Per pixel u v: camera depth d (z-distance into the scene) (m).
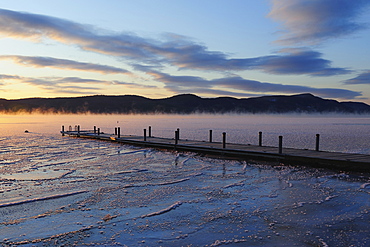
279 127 81.50
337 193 11.95
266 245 7.45
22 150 27.06
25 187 13.27
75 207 10.45
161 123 109.19
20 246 7.45
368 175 14.99
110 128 73.94
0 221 9.12
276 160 18.98
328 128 75.81
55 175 15.83
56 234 8.13
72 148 28.81
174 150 25.62
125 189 12.85
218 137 46.00
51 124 98.06
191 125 93.25
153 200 11.21
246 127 81.50
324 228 8.46
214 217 9.39
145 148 28.06
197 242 7.64
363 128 75.62
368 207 10.24
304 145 33.97
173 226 8.68
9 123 106.12
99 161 20.55
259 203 10.77
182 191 12.48
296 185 13.32
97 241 7.70
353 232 8.18
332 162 16.45
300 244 7.48
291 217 9.34
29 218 9.37
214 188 12.93
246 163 19.12
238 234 8.11
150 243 7.59
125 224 8.84
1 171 16.94
